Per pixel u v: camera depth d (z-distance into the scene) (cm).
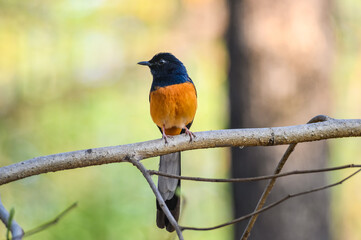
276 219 1105
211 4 1627
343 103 1619
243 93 1124
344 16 1536
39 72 1661
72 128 1630
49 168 560
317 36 1131
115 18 1698
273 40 1110
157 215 655
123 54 1738
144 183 1459
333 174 1623
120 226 1266
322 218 1130
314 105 1121
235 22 1138
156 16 1681
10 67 1633
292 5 1117
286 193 1109
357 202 1622
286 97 1106
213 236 1595
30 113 1645
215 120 1647
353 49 1566
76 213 1193
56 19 1650
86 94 1703
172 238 552
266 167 1112
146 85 1744
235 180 496
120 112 1711
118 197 1388
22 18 1614
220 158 1684
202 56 1675
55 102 1670
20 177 553
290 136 582
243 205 1130
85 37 1714
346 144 1653
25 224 1363
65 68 1675
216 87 1655
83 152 568
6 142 1551
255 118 1114
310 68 1120
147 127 1711
